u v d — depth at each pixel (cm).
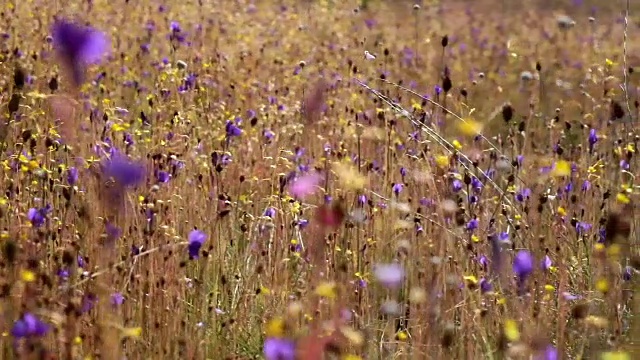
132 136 603
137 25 1077
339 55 1070
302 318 403
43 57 775
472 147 685
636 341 412
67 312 344
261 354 412
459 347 407
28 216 423
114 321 366
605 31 1584
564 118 898
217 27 1145
